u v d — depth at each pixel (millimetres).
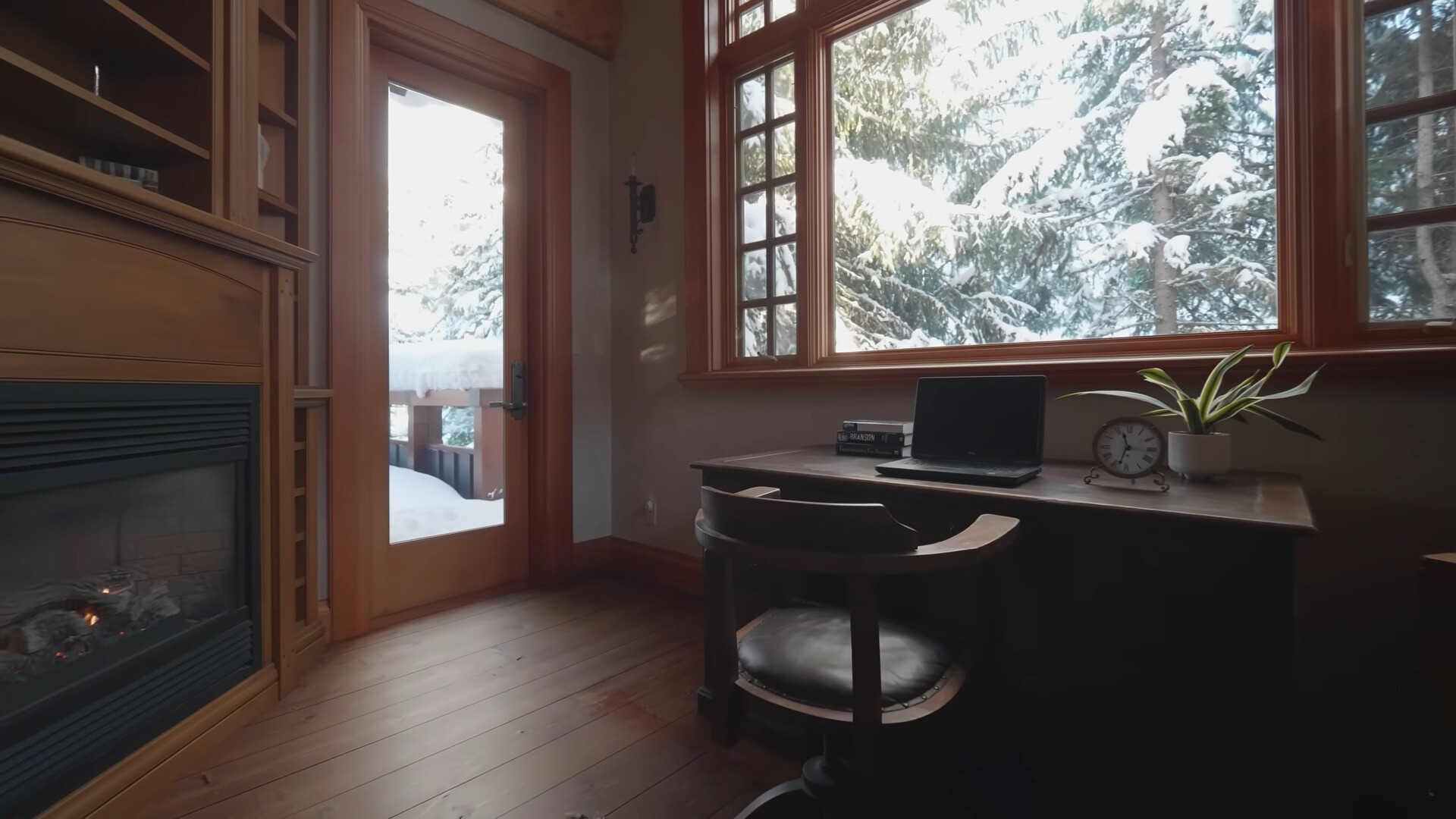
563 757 1509
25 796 1103
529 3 2729
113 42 1559
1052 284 1937
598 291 3094
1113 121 1831
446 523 2656
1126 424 1306
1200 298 1685
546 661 2053
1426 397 1276
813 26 2359
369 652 2123
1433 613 909
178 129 1659
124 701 1298
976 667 1127
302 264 1887
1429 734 914
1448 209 1297
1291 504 1043
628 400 3062
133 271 1353
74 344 1226
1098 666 1092
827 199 2396
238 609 1660
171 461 1450
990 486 1284
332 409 2221
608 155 3141
